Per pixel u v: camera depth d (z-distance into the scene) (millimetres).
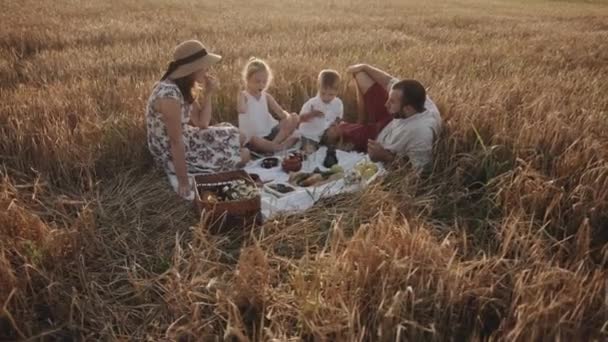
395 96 5012
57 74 8133
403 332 2674
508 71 8445
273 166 5270
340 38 11961
